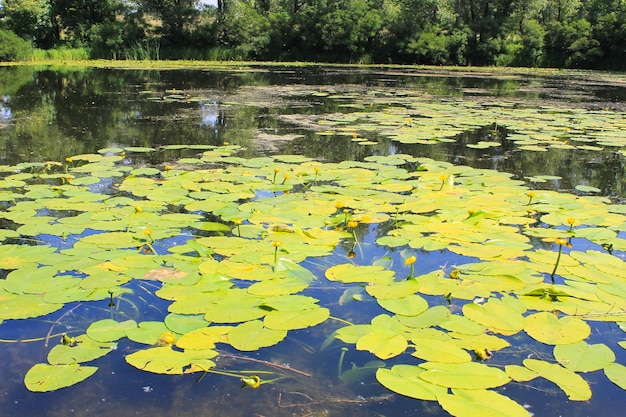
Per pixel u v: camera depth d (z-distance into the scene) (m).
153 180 3.35
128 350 1.52
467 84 12.92
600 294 1.87
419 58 23.77
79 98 8.17
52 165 3.81
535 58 23.38
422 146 4.94
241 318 1.64
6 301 1.73
